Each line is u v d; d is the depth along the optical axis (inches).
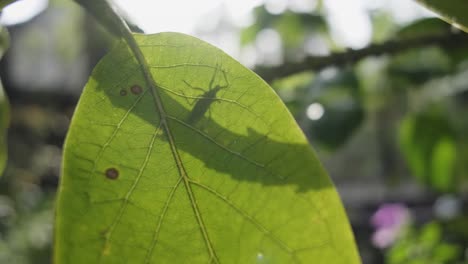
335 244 9.8
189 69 10.0
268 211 9.9
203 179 9.9
